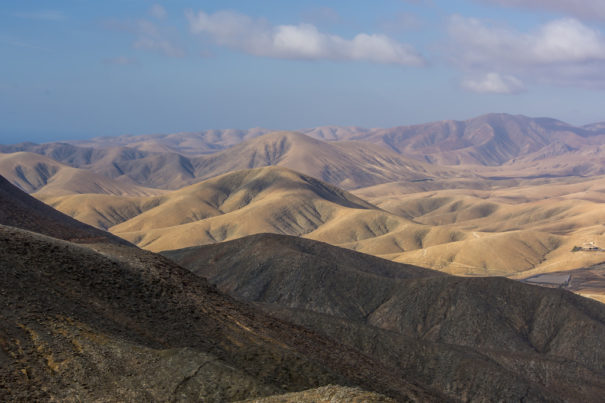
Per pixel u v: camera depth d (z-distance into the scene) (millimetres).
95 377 37312
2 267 45312
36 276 47219
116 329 45531
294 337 67375
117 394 36562
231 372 39875
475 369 97562
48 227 89062
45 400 33844
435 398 71188
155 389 37844
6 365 35031
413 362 100312
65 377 36344
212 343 52281
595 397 101688
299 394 34219
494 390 94125
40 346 38000
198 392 38094
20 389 33688
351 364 69125
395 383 68000
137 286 55719
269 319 70562
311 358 60906
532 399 93000
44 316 41594
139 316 50500
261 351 52031
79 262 53438
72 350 38969
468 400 93375
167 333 49875
